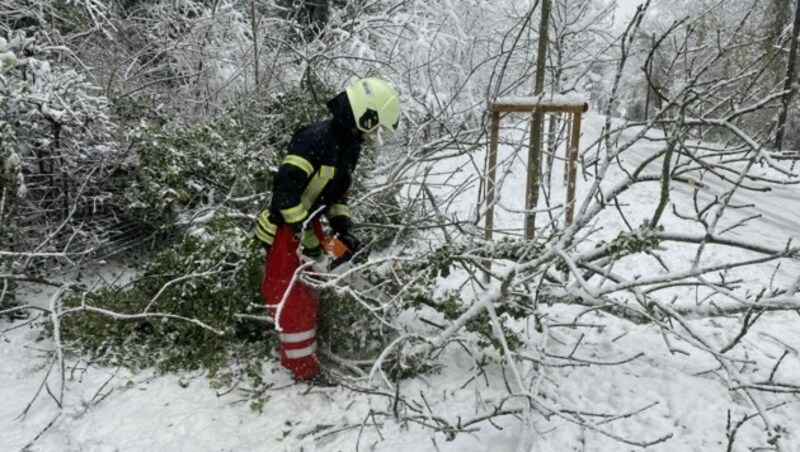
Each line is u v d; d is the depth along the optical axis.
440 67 10.52
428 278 3.47
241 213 4.69
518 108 4.48
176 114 6.45
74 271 4.76
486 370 3.51
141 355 3.59
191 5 9.19
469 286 4.92
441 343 3.09
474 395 3.24
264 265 3.63
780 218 7.84
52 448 2.84
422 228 4.23
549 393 3.19
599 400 3.17
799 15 10.80
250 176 5.05
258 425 3.05
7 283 3.85
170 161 4.76
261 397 3.25
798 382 3.27
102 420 3.04
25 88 4.38
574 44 10.03
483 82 12.34
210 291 3.60
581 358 3.58
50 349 3.63
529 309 3.23
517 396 2.88
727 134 9.02
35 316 4.08
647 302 3.10
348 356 3.65
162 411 3.12
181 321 3.60
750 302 2.99
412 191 8.35
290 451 2.87
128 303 3.78
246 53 8.52
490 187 4.65
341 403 3.22
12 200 4.16
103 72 7.92
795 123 13.48
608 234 6.70
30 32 7.32
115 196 5.03
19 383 3.33
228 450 2.86
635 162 11.34
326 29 9.34
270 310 3.32
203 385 3.37
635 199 8.48
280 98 6.70
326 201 3.45
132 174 5.13
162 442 2.89
